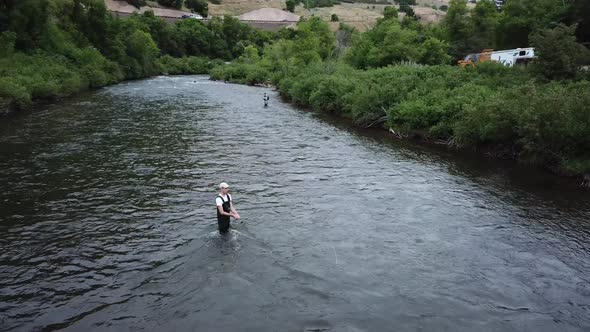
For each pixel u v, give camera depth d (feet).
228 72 258.57
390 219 51.88
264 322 32.65
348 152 84.02
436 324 32.83
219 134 97.66
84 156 76.13
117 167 70.03
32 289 36.19
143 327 31.89
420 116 97.04
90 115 118.83
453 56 192.24
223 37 425.28
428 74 125.08
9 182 61.72
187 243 44.68
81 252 42.37
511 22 168.96
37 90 137.18
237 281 37.99
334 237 46.83
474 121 83.51
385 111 107.04
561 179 69.56
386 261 42.04
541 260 42.91
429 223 51.03
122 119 113.70
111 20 265.13
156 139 90.94
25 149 79.97
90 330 31.45
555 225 51.21
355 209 54.65
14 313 33.04
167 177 65.46
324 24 246.27
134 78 260.62
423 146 90.89
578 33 136.26
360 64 187.83
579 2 131.95
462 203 57.77
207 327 31.99
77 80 168.45
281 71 222.28
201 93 182.60
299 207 54.85
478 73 120.57
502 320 33.50
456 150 87.71
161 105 141.79
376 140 95.55
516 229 49.93
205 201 56.08
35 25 184.96
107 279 37.96
